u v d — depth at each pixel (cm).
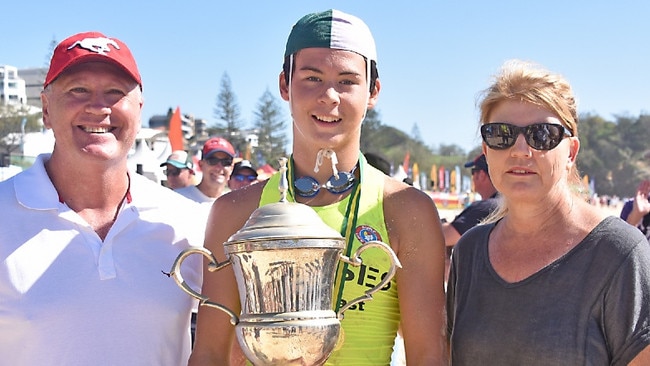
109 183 260
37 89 10875
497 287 236
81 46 252
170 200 276
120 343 241
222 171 789
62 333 235
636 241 218
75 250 245
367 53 230
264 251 197
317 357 202
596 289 216
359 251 206
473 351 233
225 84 7225
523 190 231
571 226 231
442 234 240
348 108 227
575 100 238
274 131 7612
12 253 239
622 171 11075
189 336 269
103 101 253
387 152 10844
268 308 201
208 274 240
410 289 231
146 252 256
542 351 217
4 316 234
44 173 255
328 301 205
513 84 236
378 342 229
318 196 238
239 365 244
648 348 205
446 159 11556
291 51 231
